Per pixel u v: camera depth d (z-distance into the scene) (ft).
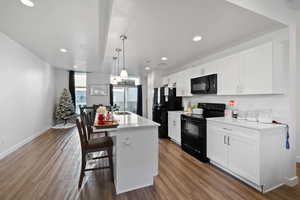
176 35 8.07
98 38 9.68
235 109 9.51
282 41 7.12
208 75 10.30
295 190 6.45
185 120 11.00
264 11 6.05
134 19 6.46
